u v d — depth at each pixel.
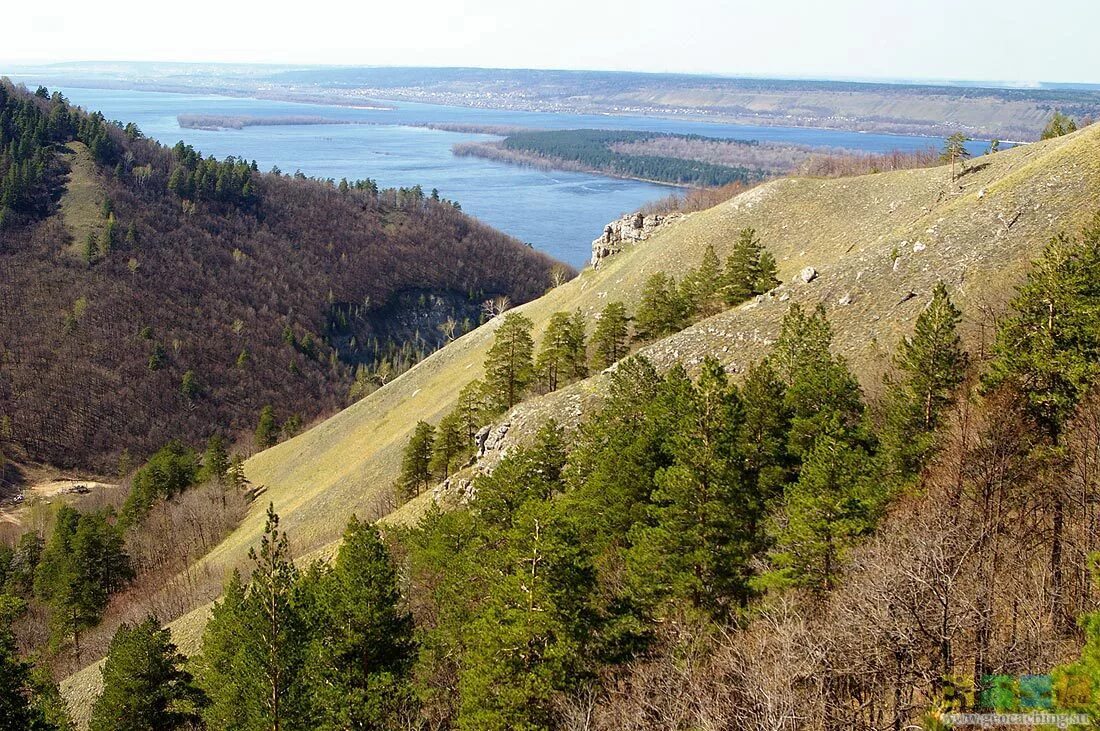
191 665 46.88
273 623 30.84
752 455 37.97
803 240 98.31
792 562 30.27
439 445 73.38
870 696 22.52
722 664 25.50
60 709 43.84
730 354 58.22
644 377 48.03
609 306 77.81
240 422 180.50
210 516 98.81
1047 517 27.91
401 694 31.47
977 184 85.69
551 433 47.34
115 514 117.00
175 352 189.62
